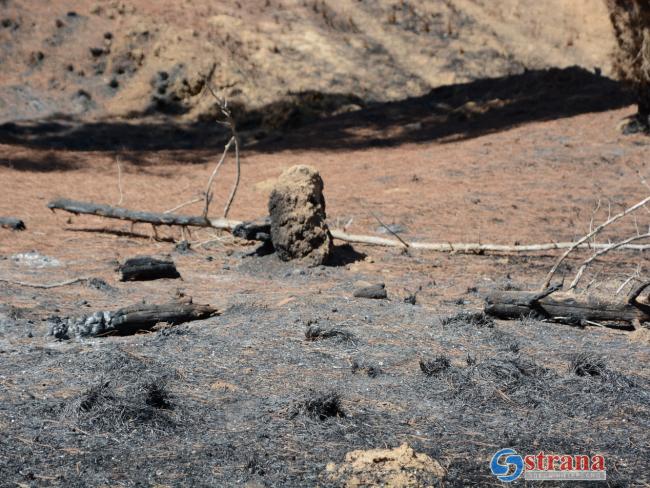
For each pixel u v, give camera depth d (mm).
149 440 4207
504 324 6637
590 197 14539
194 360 5488
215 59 30500
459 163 18641
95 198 15141
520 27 37062
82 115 28391
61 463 3916
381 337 6055
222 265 9789
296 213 9430
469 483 3771
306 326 6328
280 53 31984
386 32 34719
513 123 23516
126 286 8328
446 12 36688
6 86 28969
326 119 27969
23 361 5461
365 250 10766
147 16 32750
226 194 16031
